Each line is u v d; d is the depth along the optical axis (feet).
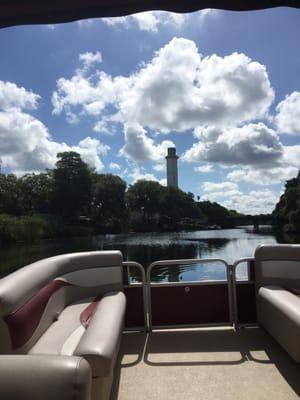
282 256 12.94
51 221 186.91
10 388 4.26
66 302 11.39
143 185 245.65
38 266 10.30
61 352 8.04
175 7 5.67
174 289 13.53
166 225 248.32
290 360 10.74
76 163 199.21
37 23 5.78
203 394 9.04
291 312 9.86
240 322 13.52
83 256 12.72
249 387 9.30
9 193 167.63
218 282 13.56
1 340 7.34
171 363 10.78
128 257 116.98
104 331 8.54
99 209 211.00
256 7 5.77
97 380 7.48
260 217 222.69
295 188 146.92
